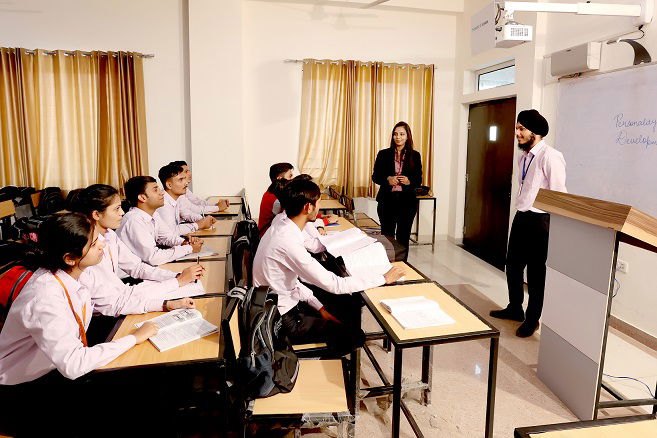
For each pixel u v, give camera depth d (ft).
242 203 15.35
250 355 4.84
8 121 15.55
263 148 17.97
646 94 9.55
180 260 8.67
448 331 5.41
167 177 10.91
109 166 16.46
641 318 10.03
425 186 18.03
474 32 10.44
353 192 18.39
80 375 4.49
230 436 6.57
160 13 16.51
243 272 7.87
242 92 17.10
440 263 16.21
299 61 17.66
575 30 11.84
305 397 5.29
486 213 17.46
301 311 6.87
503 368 8.72
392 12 18.12
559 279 7.54
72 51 15.66
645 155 9.63
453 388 8.03
